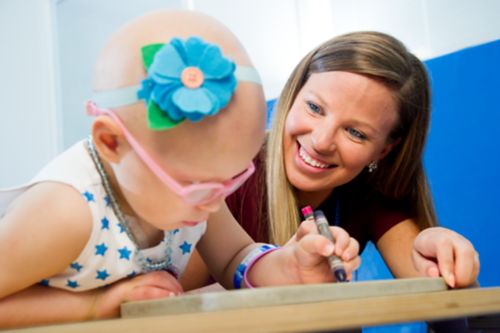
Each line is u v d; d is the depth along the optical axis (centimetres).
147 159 58
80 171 71
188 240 84
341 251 72
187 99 53
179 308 52
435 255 88
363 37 121
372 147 120
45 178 69
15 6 291
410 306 51
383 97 116
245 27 216
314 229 79
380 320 47
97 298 72
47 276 68
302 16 200
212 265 94
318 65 121
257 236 124
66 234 66
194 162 57
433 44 173
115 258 73
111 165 66
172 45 55
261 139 61
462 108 156
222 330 39
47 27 275
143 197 62
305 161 119
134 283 72
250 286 83
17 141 287
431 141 160
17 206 68
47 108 273
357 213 138
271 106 166
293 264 76
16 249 64
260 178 128
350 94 113
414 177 134
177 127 55
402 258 124
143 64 57
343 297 55
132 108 58
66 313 70
